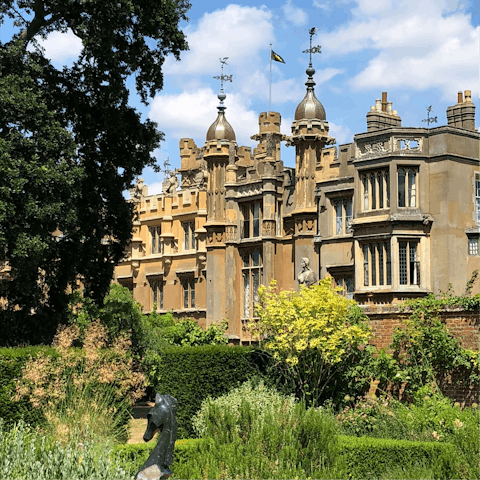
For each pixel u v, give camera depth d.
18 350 21.38
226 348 26.02
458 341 24.12
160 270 51.62
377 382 25.70
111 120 30.02
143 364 30.91
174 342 39.78
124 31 29.94
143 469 11.14
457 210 34.09
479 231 34.22
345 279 37.69
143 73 31.05
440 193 33.97
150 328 32.56
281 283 41.84
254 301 42.88
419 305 25.33
